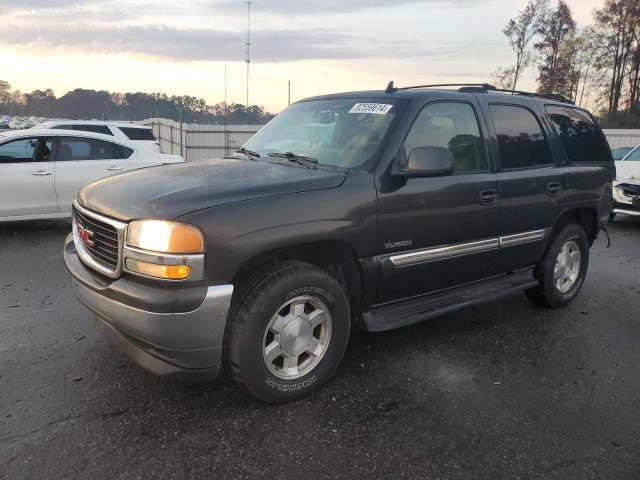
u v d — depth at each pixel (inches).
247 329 118.1
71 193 321.4
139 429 117.1
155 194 120.0
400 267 145.3
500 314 198.1
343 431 119.3
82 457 107.0
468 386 142.0
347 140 150.9
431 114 154.6
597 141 215.6
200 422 120.6
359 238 134.3
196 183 126.7
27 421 118.6
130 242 113.6
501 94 182.9
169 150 1264.8
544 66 2082.9
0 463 104.2
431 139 153.0
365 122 153.1
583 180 200.2
